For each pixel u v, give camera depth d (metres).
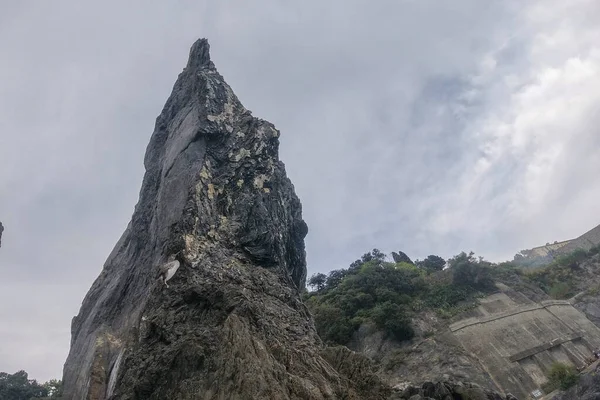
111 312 26.75
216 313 21.12
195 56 41.19
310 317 26.03
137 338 21.77
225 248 25.59
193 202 26.17
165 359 19.28
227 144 31.17
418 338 55.16
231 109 34.28
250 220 27.59
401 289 65.69
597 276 70.00
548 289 69.75
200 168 28.33
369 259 86.12
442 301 61.88
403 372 48.97
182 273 23.28
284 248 28.86
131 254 29.62
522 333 53.50
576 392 44.22
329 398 18.50
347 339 59.72
